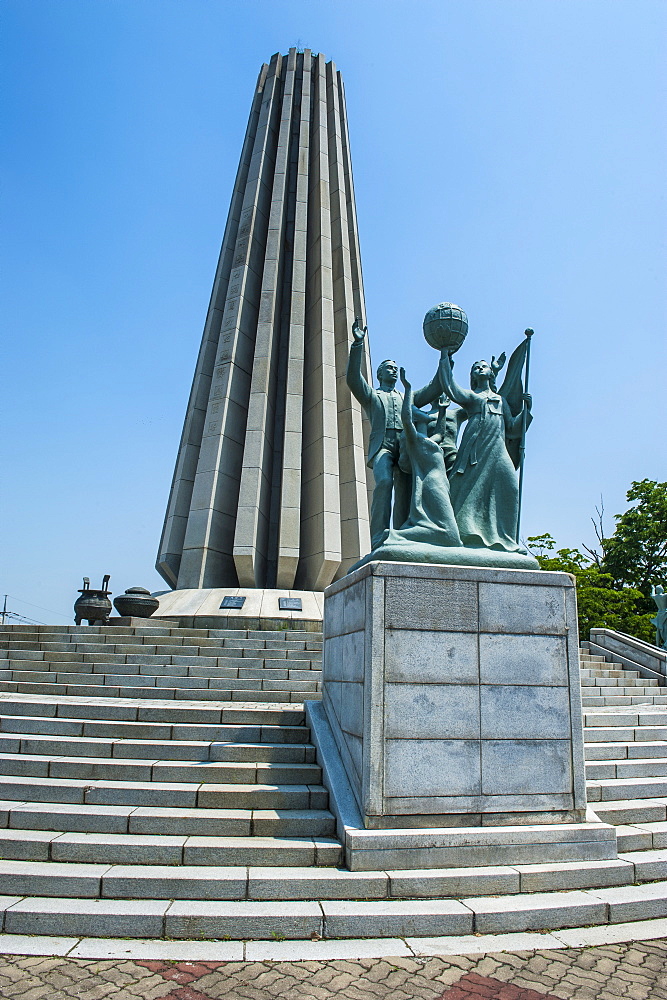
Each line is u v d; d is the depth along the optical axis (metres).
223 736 7.42
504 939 4.82
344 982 4.18
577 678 6.30
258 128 24.33
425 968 4.38
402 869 5.34
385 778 5.61
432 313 8.20
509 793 5.86
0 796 6.27
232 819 5.79
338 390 20.61
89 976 4.15
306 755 7.05
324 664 8.03
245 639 12.41
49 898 4.97
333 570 18.17
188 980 4.14
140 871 5.17
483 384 8.11
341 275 21.67
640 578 32.62
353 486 19.56
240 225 22.30
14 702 8.12
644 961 4.56
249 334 20.97
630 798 7.17
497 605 6.20
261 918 4.74
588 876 5.52
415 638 5.93
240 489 18.33
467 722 5.89
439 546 6.96
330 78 25.36
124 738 7.45
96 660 11.48
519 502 7.67
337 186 23.06
